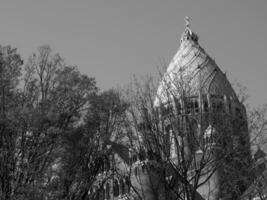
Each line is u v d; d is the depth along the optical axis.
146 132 43.28
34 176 37.38
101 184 44.72
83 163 40.75
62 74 41.59
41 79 41.34
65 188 39.03
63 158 39.91
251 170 49.78
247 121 48.22
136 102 43.94
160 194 47.91
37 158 38.28
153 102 44.03
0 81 39.72
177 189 45.09
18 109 38.03
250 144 47.38
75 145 40.50
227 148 45.16
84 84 42.03
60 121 40.19
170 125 42.47
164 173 42.91
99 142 42.81
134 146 46.38
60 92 41.19
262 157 51.28
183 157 41.94
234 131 46.72
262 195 54.31
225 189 51.66
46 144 38.44
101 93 43.44
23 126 38.16
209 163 46.91
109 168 44.84
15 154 38.16
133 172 49.97
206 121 45.31
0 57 40.44
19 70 40.81
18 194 35.69
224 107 51.31
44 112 38.62
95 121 42.12
